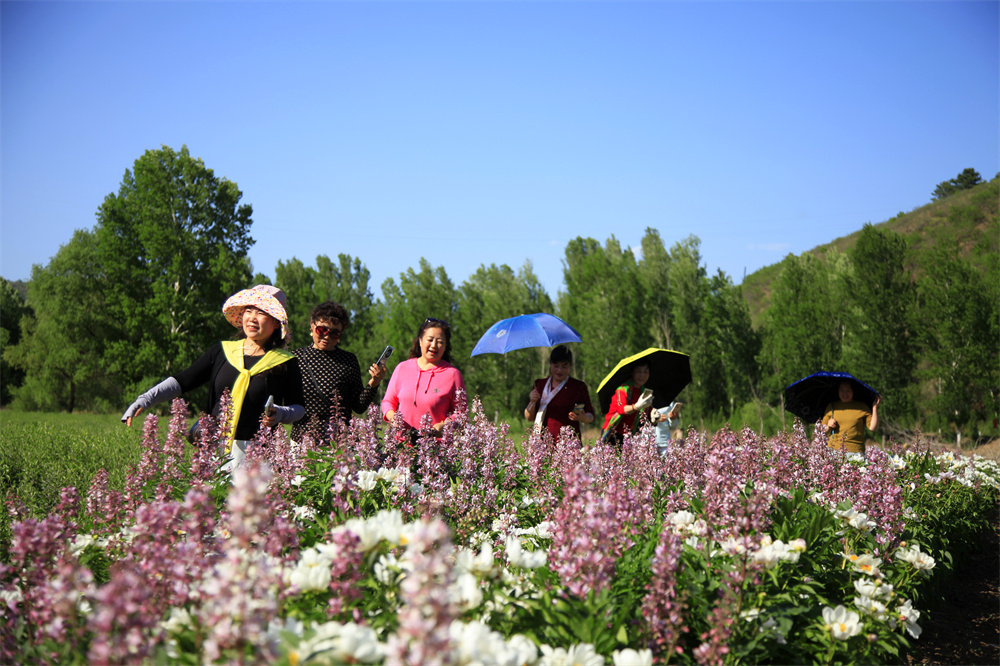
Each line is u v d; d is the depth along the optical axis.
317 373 5.66
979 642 4.86
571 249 44.38
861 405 8.99
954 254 25.86
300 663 1.88
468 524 3.86
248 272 42.12
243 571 1.93
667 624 2.68
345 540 2.34
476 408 5.84
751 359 27.48
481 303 35.88
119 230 39.31
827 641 3.22
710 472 3.54
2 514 5.34
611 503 3.09
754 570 3.11
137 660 1.86
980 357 23.16
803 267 28.64
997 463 10.84
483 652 1.99
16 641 2.37
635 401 7.75
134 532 2.84
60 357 41.19
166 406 35.00
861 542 4.33
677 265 28.91
